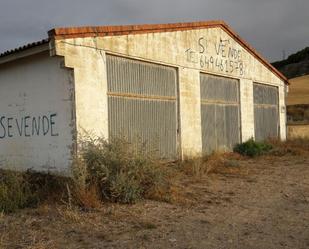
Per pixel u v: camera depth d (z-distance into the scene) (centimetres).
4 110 1184
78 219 719
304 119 4466
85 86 1021
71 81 997
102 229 676
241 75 1855
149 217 753
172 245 608
